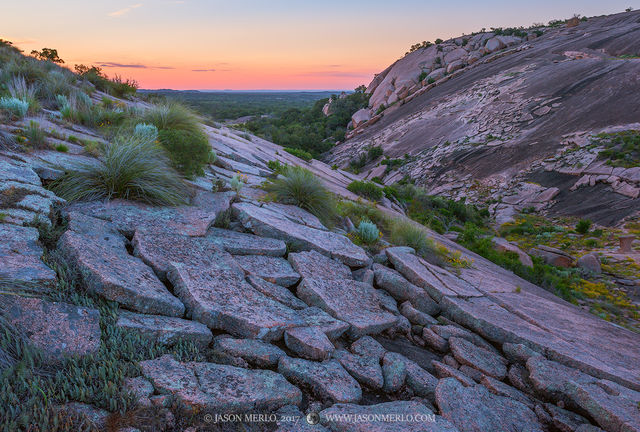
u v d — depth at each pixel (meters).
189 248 4.42
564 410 3.70
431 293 5.59
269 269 4.77
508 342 4.77
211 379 2.75
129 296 3.13
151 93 22.75
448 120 85.69
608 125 59.53
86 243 3.56
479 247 17.50
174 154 6.89
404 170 71.19
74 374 2.37
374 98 135.25
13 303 2.59
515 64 102.25
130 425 2.17
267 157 16.25
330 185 15.12
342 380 3.31
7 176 4.35
